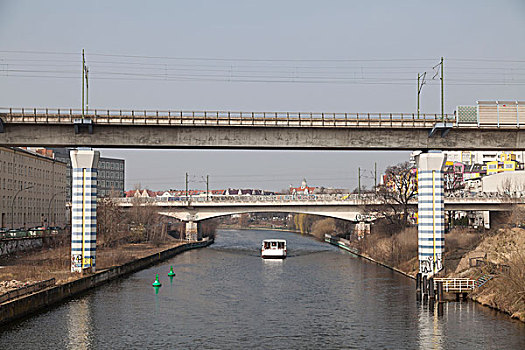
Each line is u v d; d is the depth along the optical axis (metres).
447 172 191.38
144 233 136.50
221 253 125.31
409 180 103.75
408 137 63.97
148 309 55.06
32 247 97.50
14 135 60.78
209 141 62.25
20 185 127.88
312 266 95.88
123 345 41.94
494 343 41.72
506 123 62.69
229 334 45.47
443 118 62.56
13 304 47.69
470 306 55.03
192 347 41.62
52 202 153.62
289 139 62.75
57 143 61.47
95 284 68.25
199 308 56.00
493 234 78.50
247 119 61.78
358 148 63.91
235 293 65.62
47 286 55.97
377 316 51.72
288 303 58.97
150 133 62.00
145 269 90.75
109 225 117.94
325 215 133.75
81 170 66.00
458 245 83.44
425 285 59.91
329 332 46.00
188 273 85.38
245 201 137.50
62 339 43.25
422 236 65.44
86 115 60.66
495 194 131.62
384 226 112.62
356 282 74.50
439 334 44.56
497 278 56.09
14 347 40.97
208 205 140.62
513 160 185.00
